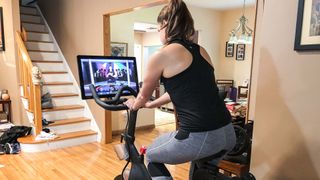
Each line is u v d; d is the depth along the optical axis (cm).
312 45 144
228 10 618
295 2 151
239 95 537
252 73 233
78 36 454
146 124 525
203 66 120
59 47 516
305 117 150
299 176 155
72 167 321
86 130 438
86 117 453
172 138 122
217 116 118
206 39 614
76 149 388
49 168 317
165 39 129
